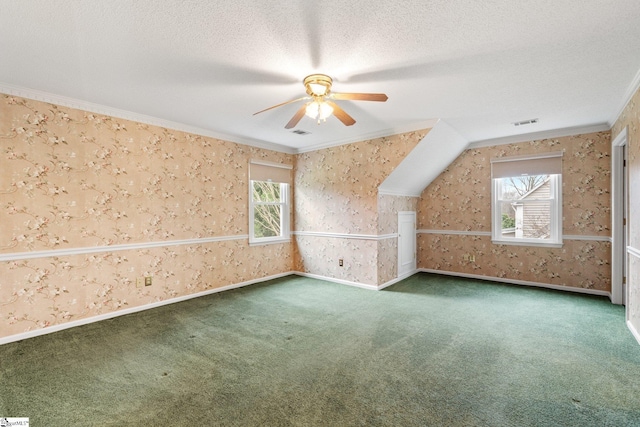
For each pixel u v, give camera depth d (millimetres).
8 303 2641
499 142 4633
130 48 2045
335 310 3443
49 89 2723
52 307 2863
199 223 3994
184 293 3842
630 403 1778
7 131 2625
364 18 1733
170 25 1791
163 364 2250
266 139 4602
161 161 3611
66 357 2359
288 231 5238
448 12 1680
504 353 2400
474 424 1619
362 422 1641
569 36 1915
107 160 3193
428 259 5387
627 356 2334
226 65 2279
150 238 3527
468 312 3357
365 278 4434
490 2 1599
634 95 2699
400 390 1923
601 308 3449
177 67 2312
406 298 3896
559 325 2963
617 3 1603
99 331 2861
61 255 2916
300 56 2154
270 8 1642
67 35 1882
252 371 2150
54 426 1615
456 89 2744
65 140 2924
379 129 4105
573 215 4125
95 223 3117
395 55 2146
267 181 4855
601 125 3893
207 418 1675
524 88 2732
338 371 2150
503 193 4758
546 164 4266
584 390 1909
